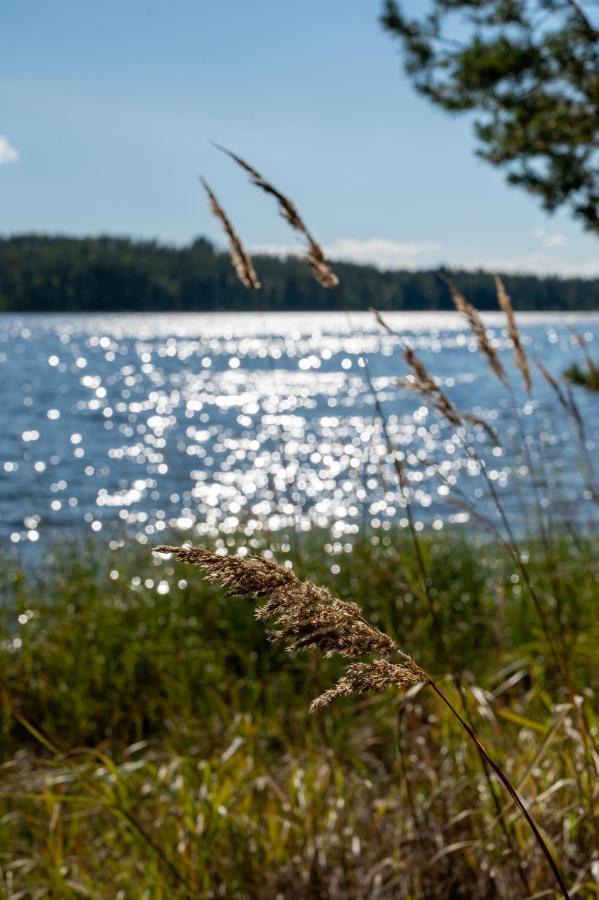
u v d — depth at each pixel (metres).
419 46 9.27
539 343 117.94
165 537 15.14
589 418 35.38
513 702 5.28
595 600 7.07
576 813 3.40
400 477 3.36
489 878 3.30
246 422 44.81
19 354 104.00
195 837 3.77
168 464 30.34
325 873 3.71
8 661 7.29
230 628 7.45
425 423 41.75
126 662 6.98
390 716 5.54
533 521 10.97
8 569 10.76
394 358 105.75
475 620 7.17
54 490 25.09
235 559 1.49
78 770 4.26
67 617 8.24
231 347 138.25
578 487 13.98
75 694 6.67
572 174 8.81
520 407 43.69
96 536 15.90
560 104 8.98
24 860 4.25
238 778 4.39
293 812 4.04
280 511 4.91
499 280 3.61
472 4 8.94
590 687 5.27
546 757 3.84
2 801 5.10
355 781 4.66
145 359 104.50
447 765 4.00
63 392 61.12
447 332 195.12
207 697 6.53
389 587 6.81
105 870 4.26
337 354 118.25
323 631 1.46
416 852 3.60
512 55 8.69
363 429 40.59
